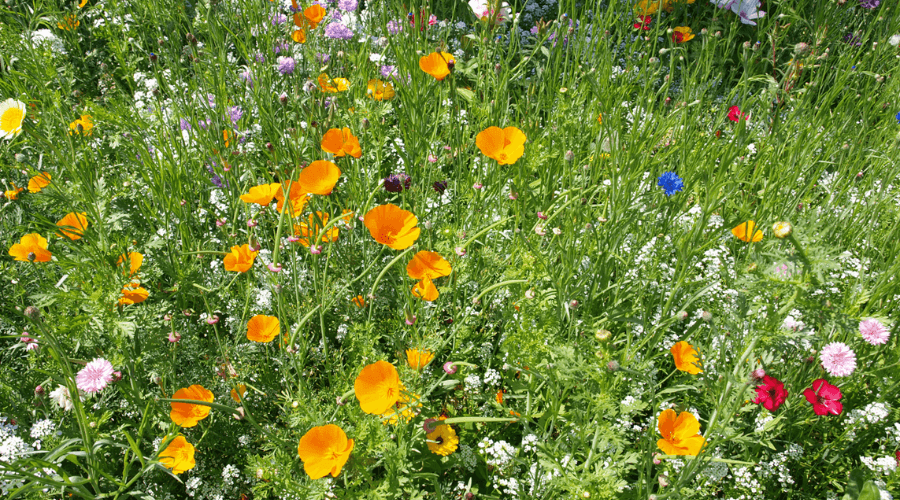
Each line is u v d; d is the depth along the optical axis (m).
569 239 2.37
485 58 3.27
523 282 2.09
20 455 1.86
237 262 2.24
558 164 2.85
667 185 2.49
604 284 2.53
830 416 2.28
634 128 2.55
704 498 2.11
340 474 2.03
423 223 2.72
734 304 2.20
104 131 3.32
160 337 2.18
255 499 1.94
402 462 1.84
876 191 3.03
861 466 2.23
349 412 1.92
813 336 1.73
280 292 2.07
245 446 2.22
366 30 3.79
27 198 2.98
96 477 1.83
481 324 2.64
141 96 3.48
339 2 3.68
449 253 2.41
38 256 2.28
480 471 2.22
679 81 4.36
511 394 2.32
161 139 2.83
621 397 2.17
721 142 3.32
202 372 2.31
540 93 3.20
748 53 3.72
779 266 1.64
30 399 2.25
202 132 2.99
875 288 2.29
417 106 3.02
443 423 1.93
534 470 2.08
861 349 2.34
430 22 3.72
